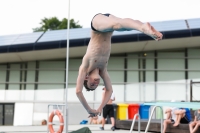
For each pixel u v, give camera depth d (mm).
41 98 31828
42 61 32281
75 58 32281
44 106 31453
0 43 29078
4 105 31594
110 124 25172
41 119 31281
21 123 31266
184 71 31578
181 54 31781
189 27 28406
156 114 24016
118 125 19688
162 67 31750
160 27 29172
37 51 29016
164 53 31875
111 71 32062
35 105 31469
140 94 31578
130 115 23812
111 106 18969
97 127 21828
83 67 7441
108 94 8031
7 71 32219
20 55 30016
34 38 29844
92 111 7926
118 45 29453
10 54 29359
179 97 31297
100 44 7199
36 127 23156
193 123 14492
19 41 29234
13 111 31469
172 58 31766
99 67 7527
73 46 28562
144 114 23844
